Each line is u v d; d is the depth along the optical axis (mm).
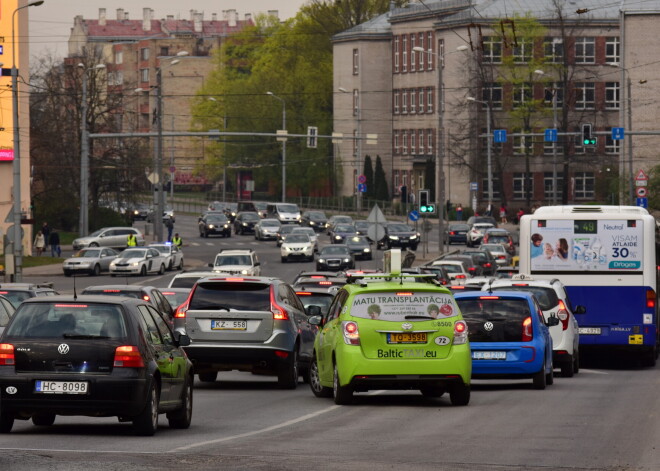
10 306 65438
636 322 79875
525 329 61062
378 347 51344
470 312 61406
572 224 80438
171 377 42344
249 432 42312
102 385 39438
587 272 80188
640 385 65125
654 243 80188
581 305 80188
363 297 51969
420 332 51406
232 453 35469
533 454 36062
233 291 61531
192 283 91688
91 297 41250
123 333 40031
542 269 80688
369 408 51625
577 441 39531
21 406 39594
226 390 62969
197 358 60812
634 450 37250
